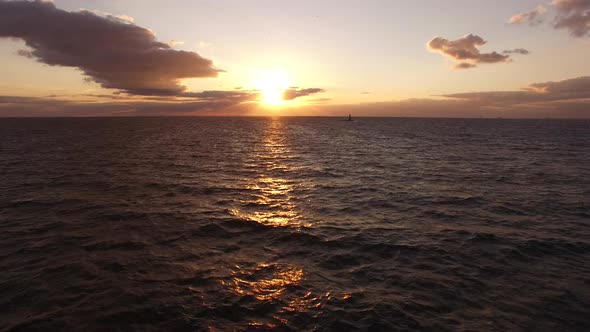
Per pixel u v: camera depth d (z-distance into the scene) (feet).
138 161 102.06
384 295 26.55
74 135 225.15
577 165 98.89
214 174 81.61
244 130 318.45
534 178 77.87
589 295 26.86
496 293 26.99
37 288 26.96
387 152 134.51
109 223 43.52
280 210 50.93
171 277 29.22
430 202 55.88
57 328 21.97
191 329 22.03
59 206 51.19
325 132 294.66
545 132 312.29
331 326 22.47
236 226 43.21
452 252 35.24
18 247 35.29
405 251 35.47
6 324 22.30
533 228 42.98
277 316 23.61
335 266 31.91
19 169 85.15
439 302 25.58
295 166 96.12
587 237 39.75
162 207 51.42
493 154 127.75
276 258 33.60
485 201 56.49
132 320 22.89
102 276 29.17
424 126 451.53
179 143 168.86
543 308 24.86
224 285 27.99
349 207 52.85
